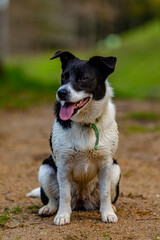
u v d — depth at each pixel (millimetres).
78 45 55375
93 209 5031
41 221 4555
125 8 57812
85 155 4363
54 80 24797
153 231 4078
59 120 4461
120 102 17953
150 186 6473
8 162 7852
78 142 4316
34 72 34688
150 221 4441
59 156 4410
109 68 4508
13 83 20812
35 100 16688
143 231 4090
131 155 8625
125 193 5945
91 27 55812
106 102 4531
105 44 52312
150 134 10656
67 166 4434
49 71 35000
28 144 9422
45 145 9344
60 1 50781
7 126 11617
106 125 4422
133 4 57406
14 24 46531
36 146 9227
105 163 4453
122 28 60156
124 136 10469
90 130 4359
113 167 4871
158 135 10492
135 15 59438
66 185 4449
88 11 52719
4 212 4930
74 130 4348
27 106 15320
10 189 6191
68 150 4344
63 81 4625
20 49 48844
